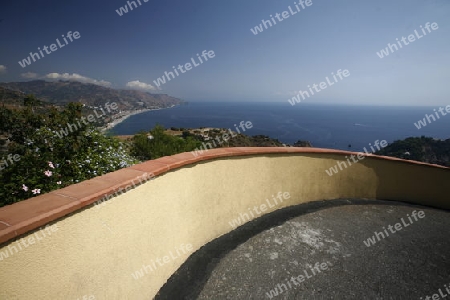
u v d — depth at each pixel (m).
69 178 2.87
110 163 3.49
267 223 3.32
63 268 1.18
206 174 2.57
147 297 1.89
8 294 0.95
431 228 3.62
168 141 6.91
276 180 3.63
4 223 0.95
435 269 2.61
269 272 2.36
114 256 1.53
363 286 2.27
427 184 4.80
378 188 4.69
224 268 2.36
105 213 1.43
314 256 2.67
